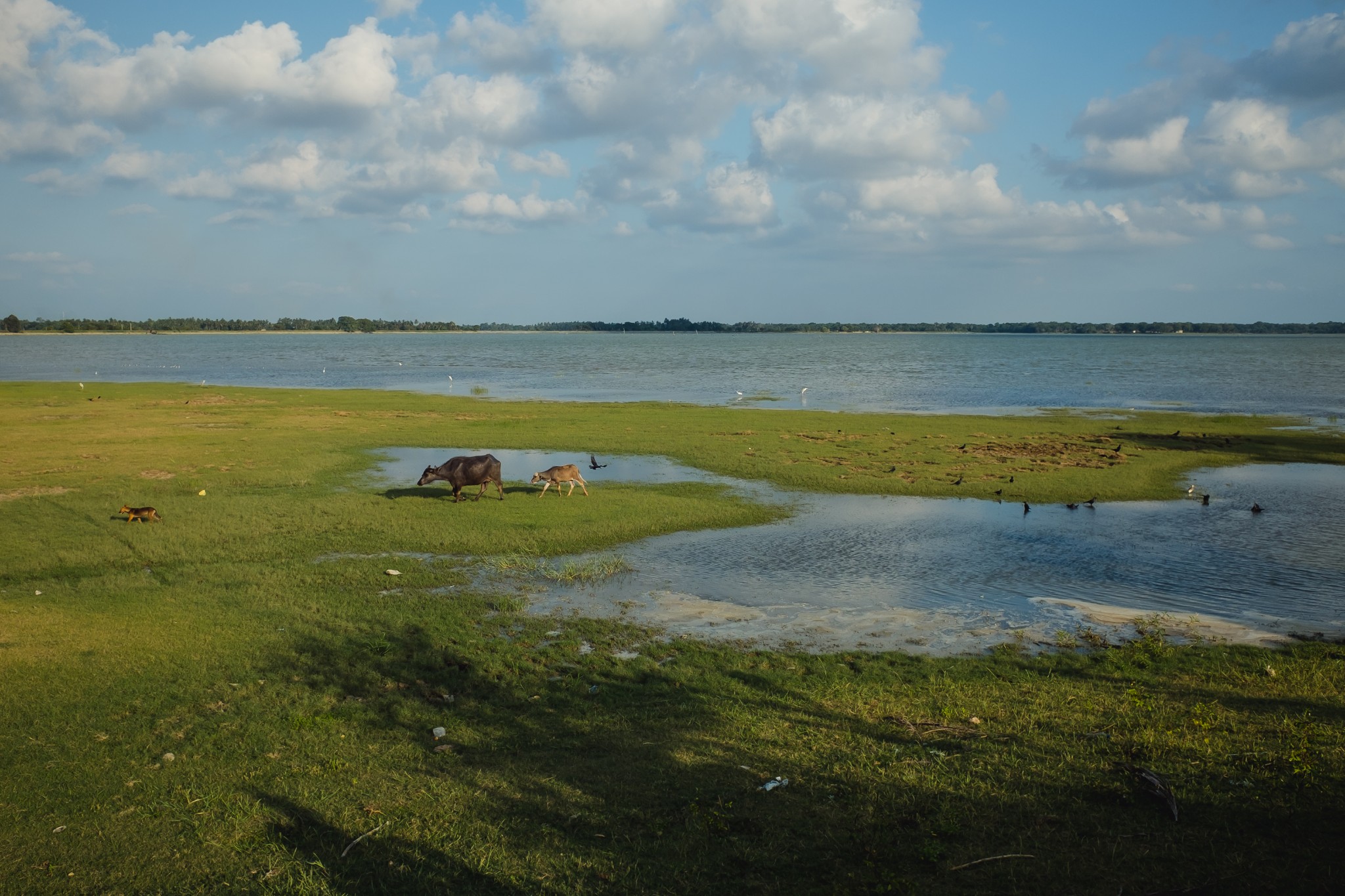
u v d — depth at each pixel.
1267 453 33.59
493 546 18.72
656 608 14.91
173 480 25.75
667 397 62.69
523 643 12.91
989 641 13.45
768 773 8.54
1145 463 31.00
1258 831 7.00
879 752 8.98
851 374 93.19
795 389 71.00
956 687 11.19
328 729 9.63
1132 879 6.33
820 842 7.05
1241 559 18.39
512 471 29.31
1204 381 81.06
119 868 6.85
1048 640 13.46
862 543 19.73
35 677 10.91
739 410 49.47
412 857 6.98
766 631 13.77
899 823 7.35
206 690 10.73
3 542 18.27
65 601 14.41
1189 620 14.41
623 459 31.73
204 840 7.27
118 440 34.03
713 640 13.30
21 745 9.08
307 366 105.88
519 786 8.25
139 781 8.34
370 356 138.25
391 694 10.75
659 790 8.15
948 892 6.24
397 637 12.89
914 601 15.46
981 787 8.02
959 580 16.84
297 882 6.64
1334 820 7.09
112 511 21.31
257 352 152.38
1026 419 45.91
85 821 7.58
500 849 7.08
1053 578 16.98
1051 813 7.48
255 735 9.45
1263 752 8.60
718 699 10.71
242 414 45.03
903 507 23.80
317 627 13.30
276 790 8.20
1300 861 6.47
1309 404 57.47
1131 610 15.05
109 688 10.66
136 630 12.91
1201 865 6.48
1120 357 141.00
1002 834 7.14
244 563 17.22
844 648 13.03
